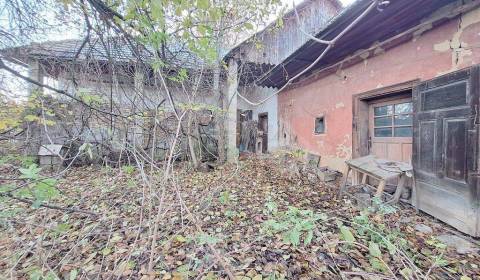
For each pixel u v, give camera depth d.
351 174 4.09
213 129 6.16
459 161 2.26
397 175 2.80
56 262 1.71
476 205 2.10
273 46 5.98
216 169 5.07
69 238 2.03
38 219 2.19
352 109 4.11
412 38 3.04
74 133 3.07
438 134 2.51
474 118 2.10
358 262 1.72
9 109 2.60
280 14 3.09
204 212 2.60
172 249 1.91
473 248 1.96
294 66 4.87
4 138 2.11
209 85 4.68
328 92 4.77
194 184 3.86
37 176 1.21
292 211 1.44
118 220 2.42
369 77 3.74
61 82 2.65
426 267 1.67
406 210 2.80
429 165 2.64
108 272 1.58
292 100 6.28
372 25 3.05
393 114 3.55
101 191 3.19
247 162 5.73
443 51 2.68
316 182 4.10
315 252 1.85
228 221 2.44
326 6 7.37
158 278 1.57
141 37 1.63
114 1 1.65
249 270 1.66
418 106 2.82
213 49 1.76
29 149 3.01
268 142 7.79
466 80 2.18
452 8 2.54
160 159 2.98
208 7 1.38
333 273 1.63
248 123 8.23
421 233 2.23
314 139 5.27
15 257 1.53
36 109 2.65
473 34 2.38
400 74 3.21
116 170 3.52
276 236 2.06
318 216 1.44
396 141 3.50
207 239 1.38
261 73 6.49
